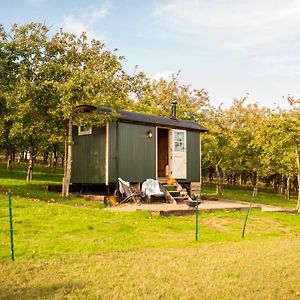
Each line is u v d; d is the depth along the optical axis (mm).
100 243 11008
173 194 21094
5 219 13172
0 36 20594
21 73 20219
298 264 9242
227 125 34062
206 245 11352
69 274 8047
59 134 24391
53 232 12031
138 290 7152
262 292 7176
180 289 7230
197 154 24516
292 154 23609
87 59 21234
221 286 7461
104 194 21828
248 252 10477
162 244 11305
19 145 31609
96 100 19438
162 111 33062
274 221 16703
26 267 8477
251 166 33688
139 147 21406
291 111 24359
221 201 24047
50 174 37562
